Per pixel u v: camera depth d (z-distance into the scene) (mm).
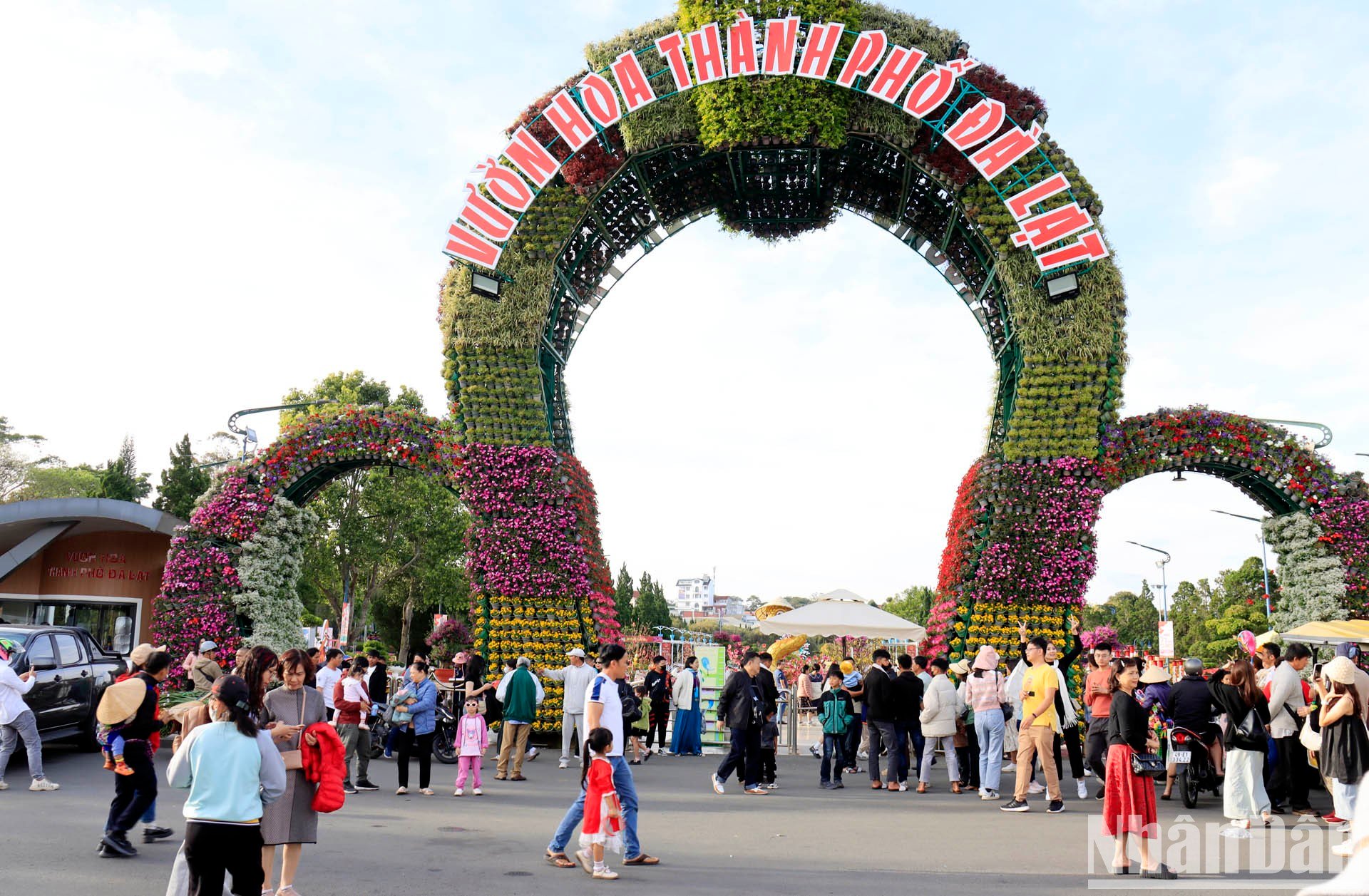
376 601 50156
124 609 24141
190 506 48844
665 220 24188
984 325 22500
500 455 20234
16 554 22266
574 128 20656
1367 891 1962
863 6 20688
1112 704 8828
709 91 20234
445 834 10023
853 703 16219
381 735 17047
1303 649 11961
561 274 22219
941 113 20453
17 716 11875
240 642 20312
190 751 5719
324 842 9430
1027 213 19688
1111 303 19625
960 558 19641
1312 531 19438
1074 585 18875
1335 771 10102
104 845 8438
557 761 17250
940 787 15078
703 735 21078
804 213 23828
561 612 19812
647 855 8812
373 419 21297
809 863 8930
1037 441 19406
